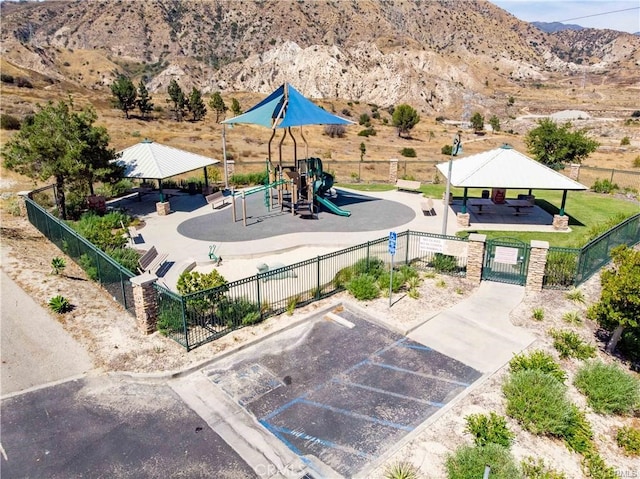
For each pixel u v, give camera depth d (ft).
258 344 47.39
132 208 95.45
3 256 64.18
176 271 63.52
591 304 55.77
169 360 43.83
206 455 33.09
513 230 82.58
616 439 35.22
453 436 34.58
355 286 57.41
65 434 35.14
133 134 193.36
